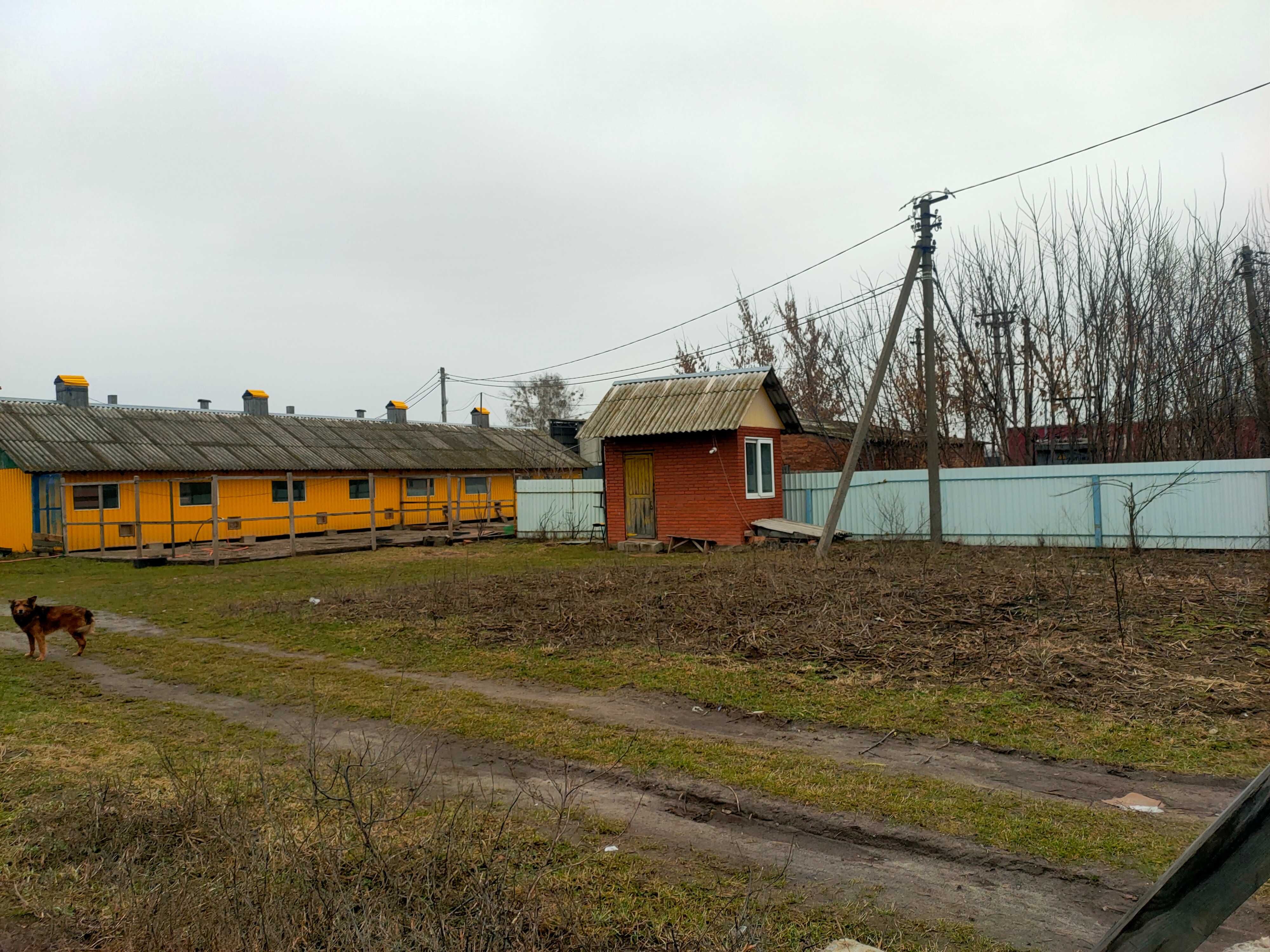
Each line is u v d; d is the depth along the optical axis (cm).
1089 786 474
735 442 1872
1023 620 863
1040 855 393
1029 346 2103
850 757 530
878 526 1914
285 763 535
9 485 2211
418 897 340
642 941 323
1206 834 170
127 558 1936
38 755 556
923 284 1588
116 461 2320
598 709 650
